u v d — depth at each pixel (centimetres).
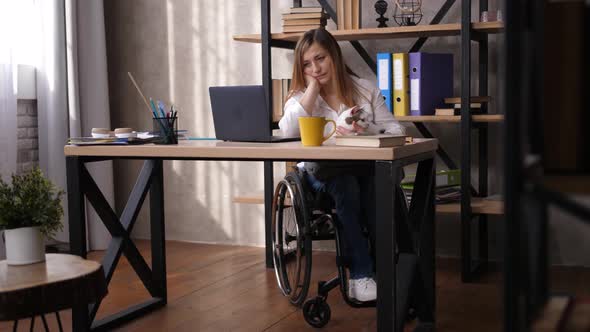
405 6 371
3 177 356
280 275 289
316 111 279
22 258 187
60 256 198
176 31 425
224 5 411
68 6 395
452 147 372
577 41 57
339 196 250
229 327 258
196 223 433
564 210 56
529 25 58
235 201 369
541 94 58
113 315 265
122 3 437
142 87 437
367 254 257
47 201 196
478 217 364
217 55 416
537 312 64
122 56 440
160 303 287
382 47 380
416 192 237
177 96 428
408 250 218
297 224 256
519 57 58
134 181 446
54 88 390
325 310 253
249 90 231
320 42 266
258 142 236
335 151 196
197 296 304
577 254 267
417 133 380
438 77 345
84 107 410
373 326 256
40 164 393
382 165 193
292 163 368
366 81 284
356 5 349
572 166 58
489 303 285
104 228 419
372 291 254
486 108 350
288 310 279
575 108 57
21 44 381
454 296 298
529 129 58
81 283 175
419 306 240
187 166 432
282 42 363
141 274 280
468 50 316
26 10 381
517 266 61
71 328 256
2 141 356
